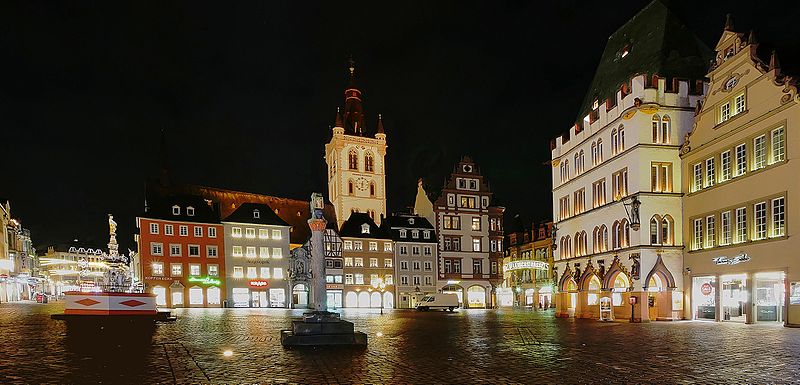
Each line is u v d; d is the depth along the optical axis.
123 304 36.88
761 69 34.44
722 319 37.06
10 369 15.12
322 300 21.41
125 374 14.27
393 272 92.81
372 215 114.69
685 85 42.16
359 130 118.56
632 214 40.56
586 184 49.00
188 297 81.56
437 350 19.81
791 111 31.84
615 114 44.56
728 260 36.12
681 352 19.02
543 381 13.45
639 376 14.06
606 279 43.69
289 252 90.88
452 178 95.81
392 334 27.59
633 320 39.62
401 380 13.54
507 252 104.94
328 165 121.00
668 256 40.56
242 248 86.81
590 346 21.23
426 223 96.88
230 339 23.59
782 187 32.25
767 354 18.28
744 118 35.75
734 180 36.22
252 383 13.07
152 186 90.25
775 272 32.78
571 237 51.34
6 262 81.94
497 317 49.06
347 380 13.49
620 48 51.69
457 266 94.25
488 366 15.80
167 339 23.55
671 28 45.97
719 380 13.45
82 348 19.98
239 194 103.56
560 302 52.09
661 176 41.25
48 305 62.53
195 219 84.19
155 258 80.00
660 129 41.53
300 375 14.12
